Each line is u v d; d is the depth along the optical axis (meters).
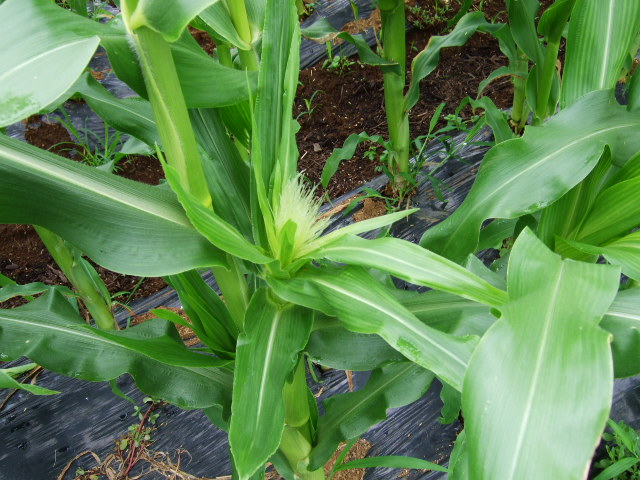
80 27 0.32
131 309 1.17
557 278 0.37
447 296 0.55
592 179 0.62
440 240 0.61
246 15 0.54
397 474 0.92
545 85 0.98
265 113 0.44
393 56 1.12
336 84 1.65
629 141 0.57
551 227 0.64
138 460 0.98
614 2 0.61
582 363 0.30
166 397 0.57
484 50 1.71
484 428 0.30
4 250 1.29
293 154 0.51
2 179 0.37
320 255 0.43
